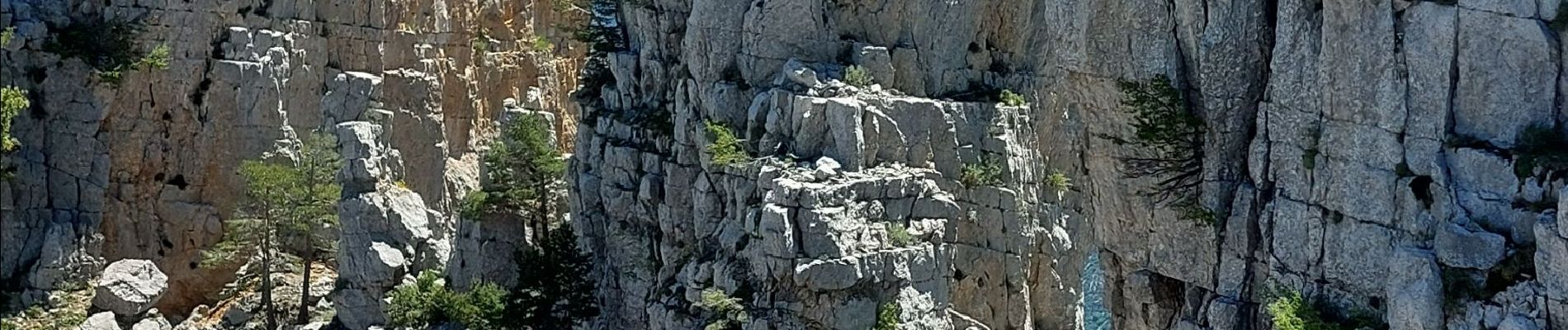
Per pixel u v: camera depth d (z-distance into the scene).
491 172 77.12
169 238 80.38
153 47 79.00
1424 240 35.75
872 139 63.16
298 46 83.69
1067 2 44.09
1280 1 39.09
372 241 74.94
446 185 89.38
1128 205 44.31
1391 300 35.62
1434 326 34.69
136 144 79.19
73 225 76.19
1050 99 71.50
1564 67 33.84
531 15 103.38
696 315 63.12
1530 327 32.72
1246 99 40.84
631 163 71.31
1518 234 33.78
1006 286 67.75
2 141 67.06
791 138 64.19
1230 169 41.56
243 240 76.19
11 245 73.94
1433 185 35.53
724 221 64.69
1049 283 71.06
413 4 89.88
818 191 59.22
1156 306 44.88
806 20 67.88
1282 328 37.31
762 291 59.69
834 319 59.16
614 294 71.81
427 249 77.94
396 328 70.94
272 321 74.19
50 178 76.06
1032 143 70.88
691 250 67.75
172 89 79.62
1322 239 38.44
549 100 101.00
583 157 76.00
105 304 73.62
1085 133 45.44
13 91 66.81
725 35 68.06
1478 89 35.06
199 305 79.06
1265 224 40.28
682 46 70.88
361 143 76.56
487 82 96.62
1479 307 34.12
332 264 82.75
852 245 59.69
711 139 65.38
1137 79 42.34
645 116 72.06
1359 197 37.31
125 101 78.75
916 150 65.06
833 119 62.44
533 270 70.56
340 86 83.44
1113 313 47.00
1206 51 40.50
